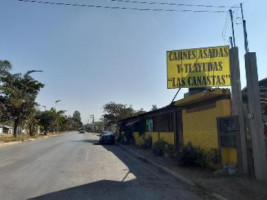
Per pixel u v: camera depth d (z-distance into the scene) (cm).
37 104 4997
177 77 1834
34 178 1183
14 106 4559
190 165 1459
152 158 1903
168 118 2194
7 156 2061
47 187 1009
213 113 1416
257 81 1086
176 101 1727
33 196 880
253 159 1091
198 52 1827
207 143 1473
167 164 1571
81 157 2009
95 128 12569
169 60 1856
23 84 4750
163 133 2305
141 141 3081
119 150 2748
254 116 1064
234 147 1177
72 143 3822
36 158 1927
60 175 1258
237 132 1151
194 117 1644
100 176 1246
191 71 1822
